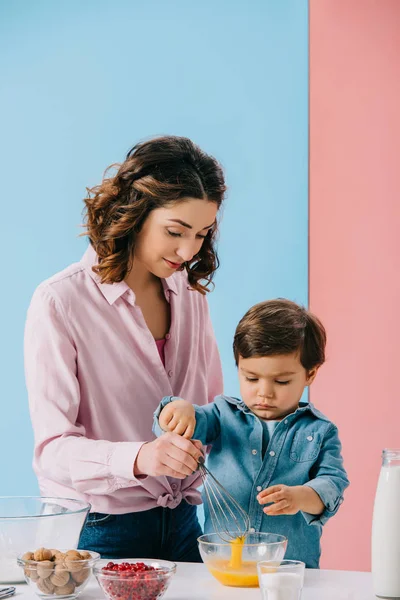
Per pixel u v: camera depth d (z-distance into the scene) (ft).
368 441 9.77
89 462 4.86
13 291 10.90
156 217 5.22
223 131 10.44
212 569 4.40
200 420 5.45
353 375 9.88
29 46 10.98
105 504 5.18
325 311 10.02
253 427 5.46
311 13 10.15
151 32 10.68
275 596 3.73
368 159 9.98
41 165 10.90
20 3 11.02
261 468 5.36
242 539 4.58
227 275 10.35
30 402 5.27
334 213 10.05
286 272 10.20
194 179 5.15
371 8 9.99
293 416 5.43
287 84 10.26
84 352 5.35
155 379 5.56
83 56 10.85
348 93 10.05
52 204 10.84
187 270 5.84
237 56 10.43
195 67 10.55
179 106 10.59
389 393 9.77
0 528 4.42
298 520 5.26
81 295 5.41
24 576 4.29
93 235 5.46
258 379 5.40
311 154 10.16
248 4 10.39
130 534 5.27
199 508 9.86
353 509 9.73
